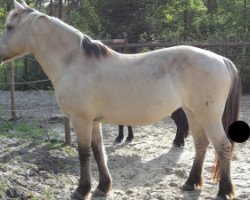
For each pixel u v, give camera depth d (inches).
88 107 169.0
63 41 175.2
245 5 725.3
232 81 174.6
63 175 208.7
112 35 697.6
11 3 589.9
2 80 564.1
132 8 705.6
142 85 167.6
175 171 220.4
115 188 197.3
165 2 741.9
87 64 170.6
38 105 455.2
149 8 733.3
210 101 167.0
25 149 239.8
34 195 174.9
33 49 180.4
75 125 172.1
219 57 174.7
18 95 536.1
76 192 177.3
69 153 246.8
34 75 593.0
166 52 172.9
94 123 177.9
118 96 168.1
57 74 175.2
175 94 169.5
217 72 167.3
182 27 832.9
